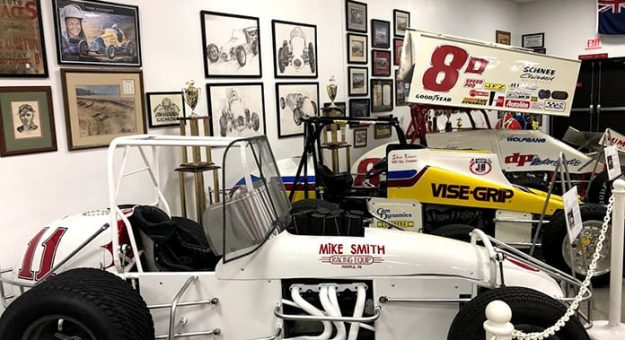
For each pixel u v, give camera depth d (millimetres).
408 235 2543
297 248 2387
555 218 3562
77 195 3762
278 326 2391
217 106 4762
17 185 3404
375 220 3830
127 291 2230
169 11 4328
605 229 2631
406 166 3865
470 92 4395
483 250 2463
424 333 2402
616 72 8359
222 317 2426
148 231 2609
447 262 2365
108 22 3889
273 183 2553
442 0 7852
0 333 2145
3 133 3312
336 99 6207
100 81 3855
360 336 2531
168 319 2449
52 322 2221
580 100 8703
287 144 5570
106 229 2627
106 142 3916
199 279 2418
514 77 4500
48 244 2689
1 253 3328
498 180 3812
